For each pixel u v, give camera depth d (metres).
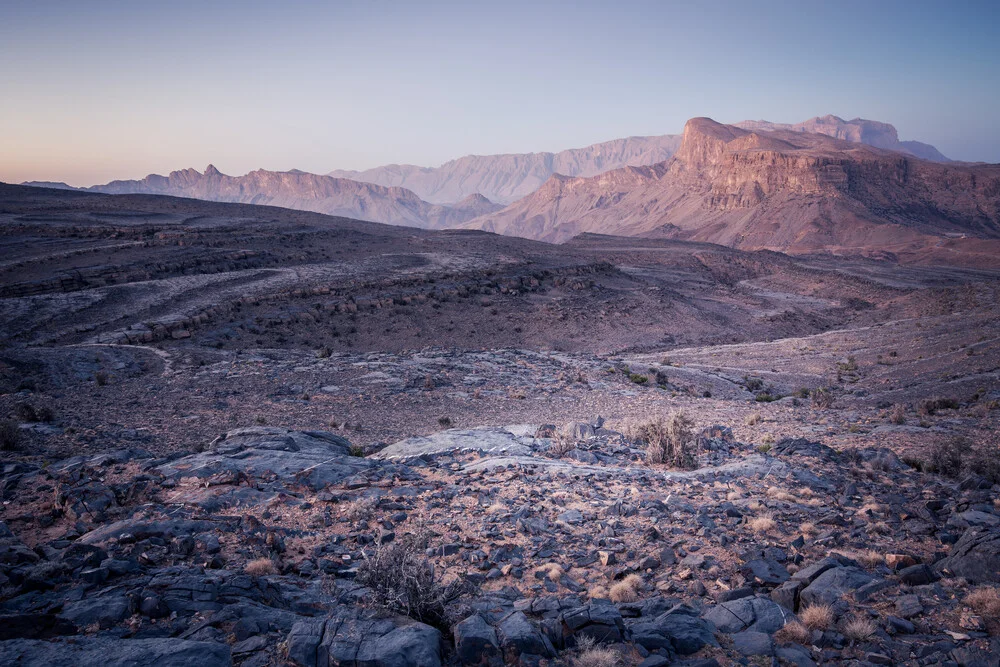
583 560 9.92
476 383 42.47
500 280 114.62
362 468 16.12
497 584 8.97
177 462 16.08
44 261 100.81
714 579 9.05
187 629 6.91
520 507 12.88
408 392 38.59
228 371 45.62
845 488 15.09
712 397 46.03
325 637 6.56
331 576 8.84
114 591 7.73
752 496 14.13
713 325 105.00
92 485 13.65
